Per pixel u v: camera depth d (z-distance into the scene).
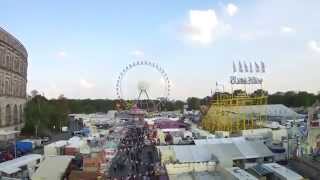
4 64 131.25
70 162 75.25
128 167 83.50
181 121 167.25
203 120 147.62
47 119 167.62
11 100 138.25
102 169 74.88
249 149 81.44
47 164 72.62
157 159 85.44
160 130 129.50
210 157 77.81
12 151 101.38
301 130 91.62
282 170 63.78
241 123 126.50
